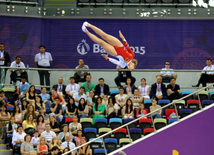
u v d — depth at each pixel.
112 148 25.52
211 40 38.41
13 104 30.12
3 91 29.75
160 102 30.67
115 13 38.56
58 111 29.52
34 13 38.22
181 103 30.44
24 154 25.59
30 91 30.03
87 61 38.34
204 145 24.52
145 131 26.70
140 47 38.44
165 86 31.58
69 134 26.81
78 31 38.47
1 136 28.09
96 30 19.19
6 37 37.75
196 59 38.38
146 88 31.44
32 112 28.41
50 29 38.41
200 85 31.78
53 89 30.98
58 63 38.25
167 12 38.56
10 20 37.88
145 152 24.27
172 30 38.56
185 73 31.84
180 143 24.50
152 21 38.59
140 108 29.48
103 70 31.75
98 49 38.38
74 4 38.72
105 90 31.30
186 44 38.44
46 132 26.83
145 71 31.75
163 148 24.36
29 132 27.05
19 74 31.23
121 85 31.61
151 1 38.59
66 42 38.38
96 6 38.59
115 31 38.53
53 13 38.41
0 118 28.31
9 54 37.69
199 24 38.56
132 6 38.66
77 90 31.33
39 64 34.16
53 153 24.98
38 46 38.16
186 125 24.67
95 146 25.38
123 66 20.25
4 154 26.64
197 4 38.62
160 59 38.38
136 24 38.59
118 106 30.34
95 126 28.59
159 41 38.47
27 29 38.03
